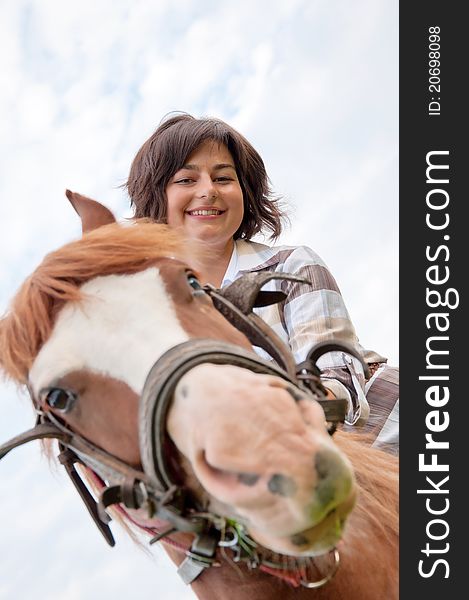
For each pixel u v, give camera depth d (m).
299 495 1.03
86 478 1.78
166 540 1.43
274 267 2.41
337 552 1.46
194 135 2.42
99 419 1.35
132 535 1.71
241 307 1.62
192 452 1.10
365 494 1.69
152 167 2.47
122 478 1.32
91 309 1.40
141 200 2.55
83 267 1.47
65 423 1.48
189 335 1.33
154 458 1.19
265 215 2.79
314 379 1.50
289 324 2.27
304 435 1.08
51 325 1.43
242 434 1.05
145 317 1.37
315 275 2.29
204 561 1.34
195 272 1.57
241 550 1.27
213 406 1.09
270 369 1.29
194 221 2.44
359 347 2.49
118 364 1.32
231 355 1.24
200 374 1.16
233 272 2.48
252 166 2.68
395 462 1.91
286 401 1.10
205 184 2.42
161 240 1.61
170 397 1.18
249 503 1.04
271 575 1.44
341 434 1.82
